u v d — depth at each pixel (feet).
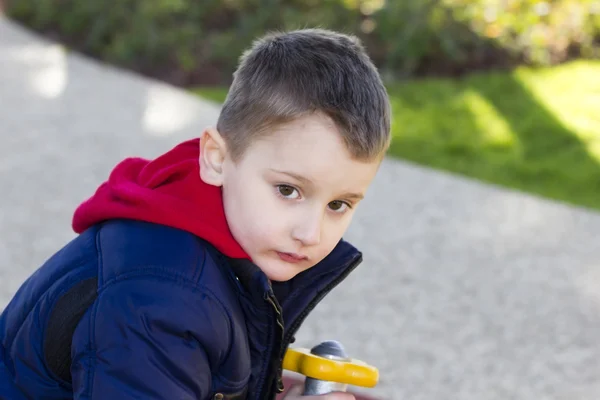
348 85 4.75
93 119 18.47
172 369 4.57
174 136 17.75
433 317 11.50
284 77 4.76
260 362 5.31
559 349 10.93
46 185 14.88
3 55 22.98
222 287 4.85
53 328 4.84
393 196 15.58
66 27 25.31
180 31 23.21
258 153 4.79
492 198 15.81
